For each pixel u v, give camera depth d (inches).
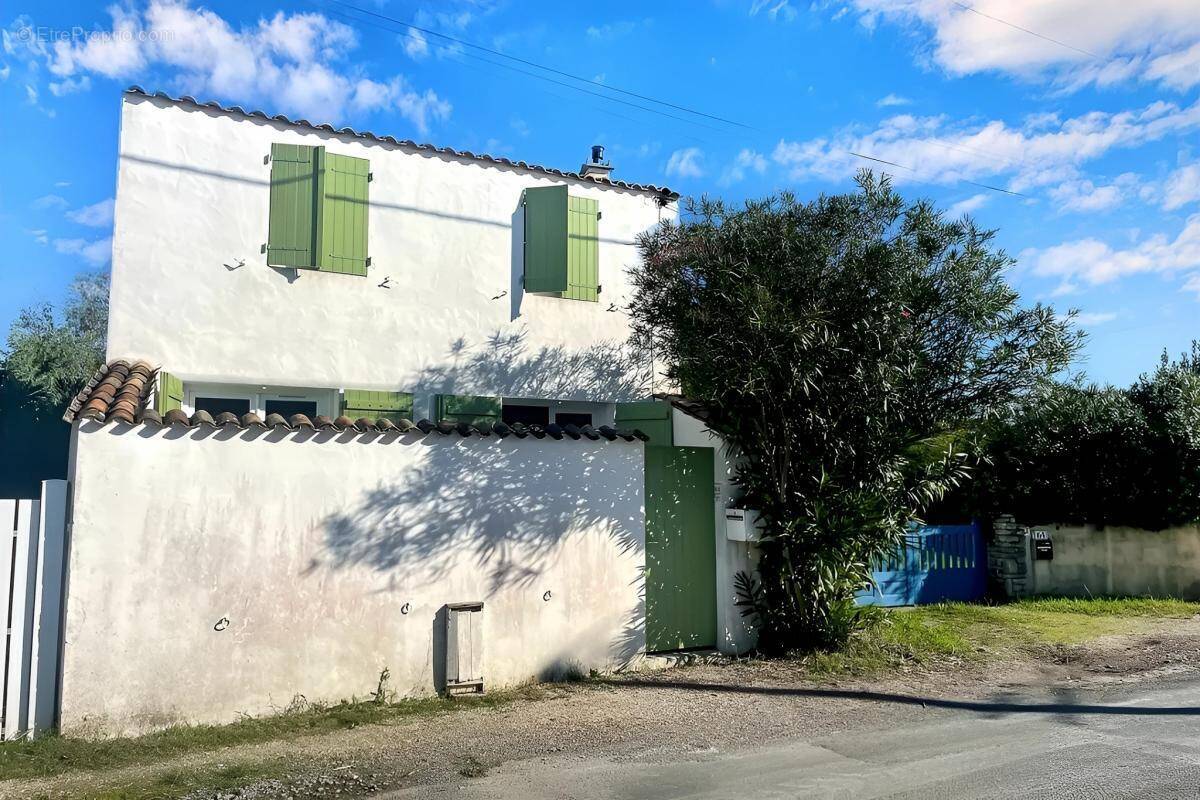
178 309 372.8
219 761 227.6
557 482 328.2
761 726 261.1
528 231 446.6
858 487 340.5
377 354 410.3
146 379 323.0
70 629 243.3
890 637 376.2
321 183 400.8
